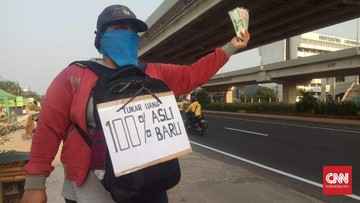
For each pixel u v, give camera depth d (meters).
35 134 1.87
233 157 9.97
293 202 5.52
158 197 1.99
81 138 1.86
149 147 1.85
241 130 17.88
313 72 41.84
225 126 20.47
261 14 18.97
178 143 1.94
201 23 23.58
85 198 1.85
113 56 1.96
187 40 27.31
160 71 2.15
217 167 8.02
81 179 1.84
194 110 15.84
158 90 1.97
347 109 25.17
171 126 1.95
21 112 42.72
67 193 1.97
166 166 1.89
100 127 1.79
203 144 12.78
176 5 23.31
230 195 5.84
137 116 1.86
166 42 28.88
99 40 2.07
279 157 9.89
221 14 19.81
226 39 26.20
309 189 6.54
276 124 21.72
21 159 4.29
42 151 1.84
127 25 2.05
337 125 20.28
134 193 1.75
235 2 17.23
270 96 87.31
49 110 1.85
